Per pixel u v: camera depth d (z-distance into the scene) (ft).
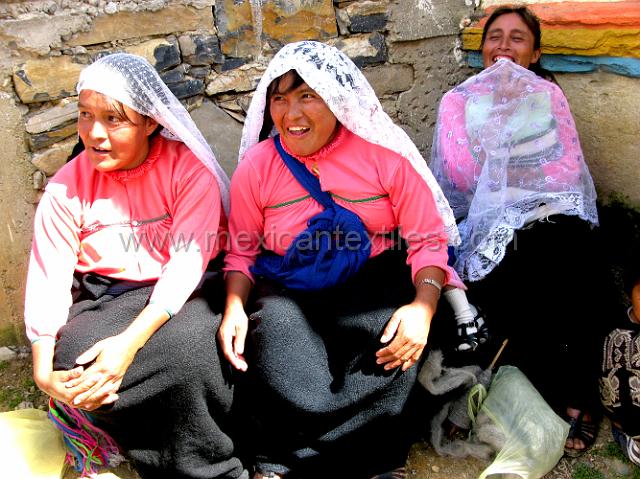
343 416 6.97
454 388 7.48
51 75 8.19
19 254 8.70
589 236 8.14
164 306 6.50
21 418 7.69
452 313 7.57
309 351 6.72
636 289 7.06
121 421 6.79
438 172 8.89
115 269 7.07
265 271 7.26
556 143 8.17
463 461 7.53
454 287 7.51
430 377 7.38
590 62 8.80
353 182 6.98
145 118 6.62
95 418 7.11
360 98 6.61
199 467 6.96
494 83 8.35
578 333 7.76
